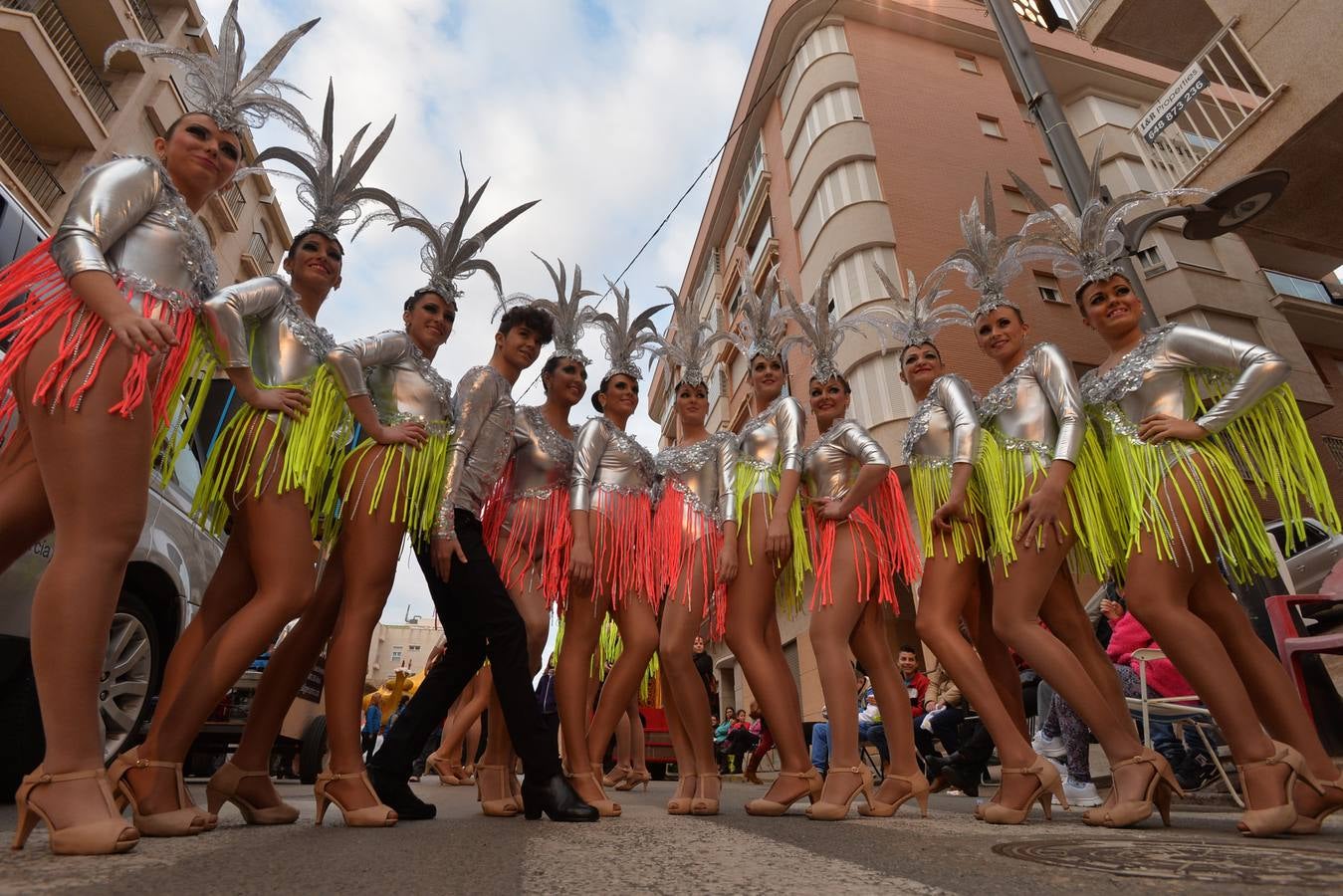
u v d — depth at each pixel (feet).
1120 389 8.53
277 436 7.39
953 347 37.96
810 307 12.28
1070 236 9.91
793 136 50.11
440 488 8.61
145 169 6.40
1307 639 10.72
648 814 9.34
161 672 12.09
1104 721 7.98
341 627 7.75
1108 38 32.24
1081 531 8.90
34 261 6.10
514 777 10.51
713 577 10.50
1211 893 4.00
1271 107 25.08
